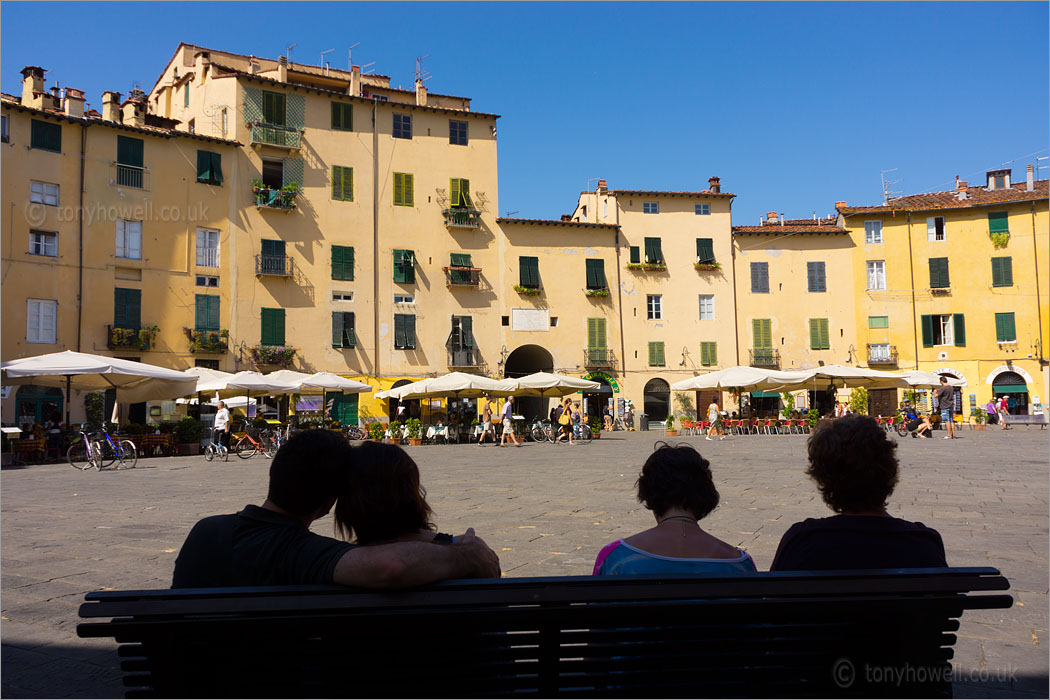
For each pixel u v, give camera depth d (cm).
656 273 4153
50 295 2938
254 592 212
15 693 361
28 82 3136
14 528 838
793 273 4281
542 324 3969
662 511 272
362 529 238
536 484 1242
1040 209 4178
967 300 4250
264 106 3519
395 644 217
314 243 3569
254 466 1883
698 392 4119
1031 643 404
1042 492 1038
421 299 3772
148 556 671
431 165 3853
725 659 226
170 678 213
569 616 219
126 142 3162
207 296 3297
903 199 4562
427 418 3675
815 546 257
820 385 3231
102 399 2986
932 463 1530
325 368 3541
